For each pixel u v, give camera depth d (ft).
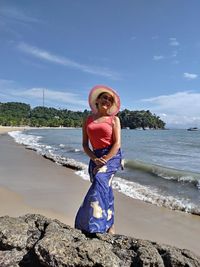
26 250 11.50
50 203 27.99
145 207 27.76
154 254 10.82
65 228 12.39
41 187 34.53
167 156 81.76
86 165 50.85
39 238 11.82
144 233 21.77
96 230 12.41
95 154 13.42
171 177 43.24
